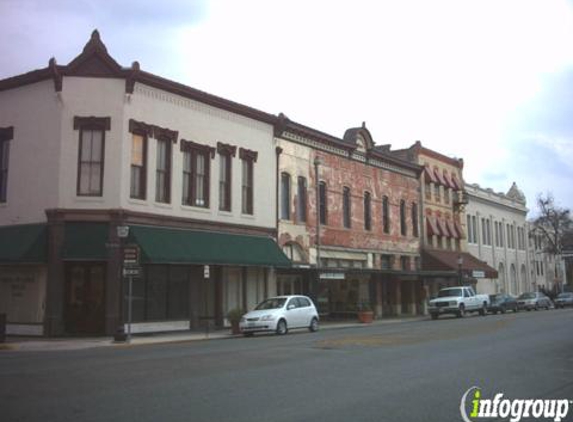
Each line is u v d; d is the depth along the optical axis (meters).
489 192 63.88
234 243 29.56
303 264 33.53
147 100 26.47
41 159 25.28
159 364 14.23
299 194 35.75
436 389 10.69
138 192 25.97
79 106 25.12
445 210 53.25
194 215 28.28
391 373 12.62
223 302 29.88
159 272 26.69
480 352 16.62
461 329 26.39
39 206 24.98
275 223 33.19
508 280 66.38
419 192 48.94
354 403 9.42
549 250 76.56
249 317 25.61
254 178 32.12
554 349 17.41
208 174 29.34
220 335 25.48
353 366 13.75
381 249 42.91
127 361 14.94
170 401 9.55
